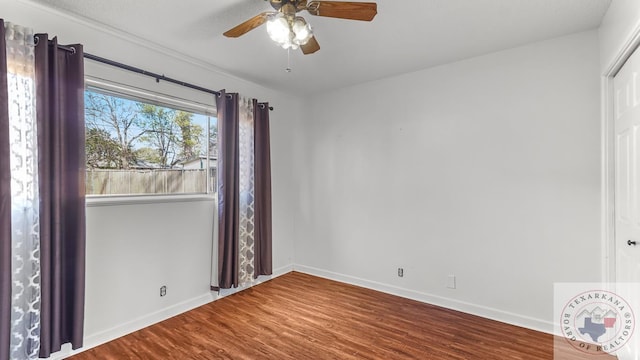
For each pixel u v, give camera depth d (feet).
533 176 8.25
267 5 6.54
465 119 9.30
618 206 6.79
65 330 6.72
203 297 9.93
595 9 6.59
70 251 6.73
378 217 11.17
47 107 6.28
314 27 7.29
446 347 7.30
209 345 7.43
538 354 6.97
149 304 8.49
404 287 10.55
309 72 10.39
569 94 7.75
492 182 8.87
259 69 10.16
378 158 11.15
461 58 9.20
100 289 7.47
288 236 13.38
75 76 6.70
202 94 9.87
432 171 9.94
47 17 6.57
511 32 7.61
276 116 12.71
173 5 6.52
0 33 5.60
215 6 6.56
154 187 8.82
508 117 8.59
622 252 6.59
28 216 6.08
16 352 5.97
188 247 9.55
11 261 5.78
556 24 7.22
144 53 8.34
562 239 7.86
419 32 7.60
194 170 9.91
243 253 10.80
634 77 5.73
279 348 7.30
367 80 11.20
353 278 11.83
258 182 11.46
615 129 6.89
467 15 6.81
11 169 5.87
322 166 12.69
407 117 10.46
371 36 7.80
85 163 6.90
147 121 8.66
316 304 9.89
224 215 10.11
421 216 10.18
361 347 7.32
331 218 12.42
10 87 5.85
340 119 12.17
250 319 8.82
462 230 9.38
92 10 6.70
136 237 8.22
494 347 7.28
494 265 8.84
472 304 9.18
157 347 7.34
